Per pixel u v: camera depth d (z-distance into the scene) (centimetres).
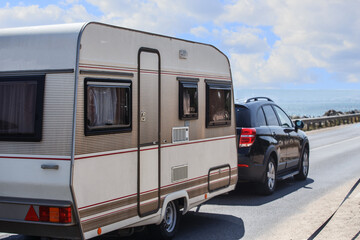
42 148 503
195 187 711
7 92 523
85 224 507
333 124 3744
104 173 532
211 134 754
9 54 529
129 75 573
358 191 985
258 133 953
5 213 520
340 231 677
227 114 808
